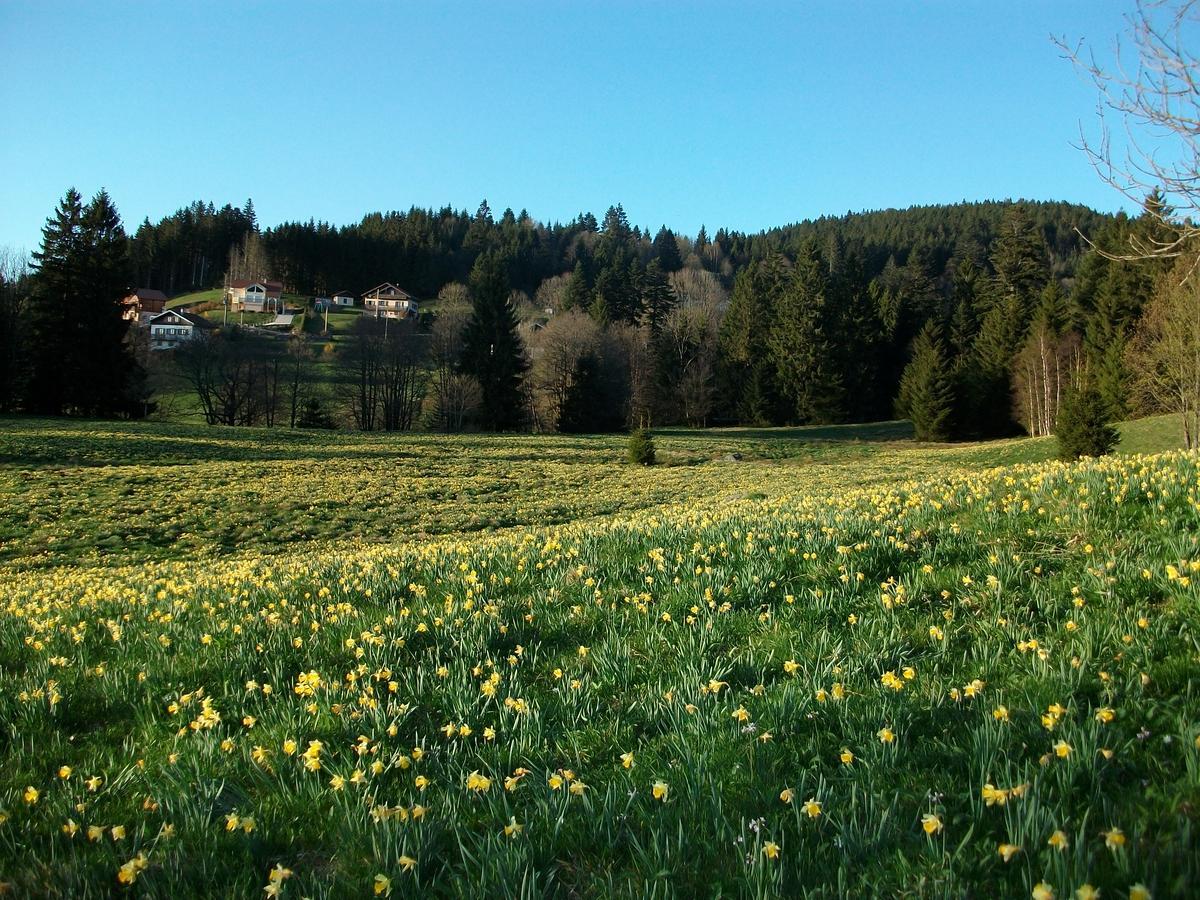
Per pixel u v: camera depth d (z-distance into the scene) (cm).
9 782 398
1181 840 252
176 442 4506
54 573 1691
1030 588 535
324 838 331
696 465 4878
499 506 3075
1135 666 402
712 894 266
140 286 14112
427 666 513
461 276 15488
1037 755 336
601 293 10400
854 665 454
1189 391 3528
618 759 387
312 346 9131
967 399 6675
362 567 802
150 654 575
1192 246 668
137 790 386
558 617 595
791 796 303
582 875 288
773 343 8712
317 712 450
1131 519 627
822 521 761
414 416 8088
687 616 564
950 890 247
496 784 354
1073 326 6462
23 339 6319
